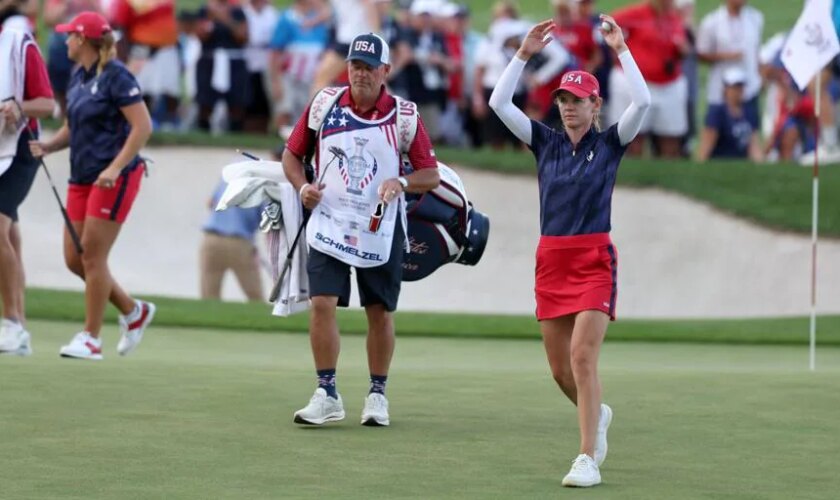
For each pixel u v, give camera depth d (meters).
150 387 33.31
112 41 37.50
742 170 73.75
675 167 73.38
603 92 71.06
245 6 76.69
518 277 70.31
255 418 30.11
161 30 74.44
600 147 26.36
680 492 24.25
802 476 25.62
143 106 37.38
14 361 36.84
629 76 26.09
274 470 25.27
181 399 31.92
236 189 30.17
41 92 38.06
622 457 27.28
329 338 29.62
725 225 70.94
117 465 25.33
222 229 60.84
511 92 26.73
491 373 37.78
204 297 61.53
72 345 38.03
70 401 31.19
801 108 77.94
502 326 51.25
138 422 29.19
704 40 74.94
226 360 39.94
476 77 75.38
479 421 30.56
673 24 72.50
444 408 32.09
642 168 73.12
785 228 70.31
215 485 24.00
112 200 37.59
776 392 34.56
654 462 26.80
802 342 49.88
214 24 75.94
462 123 77.00
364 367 39.00
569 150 26.47
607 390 34.81
